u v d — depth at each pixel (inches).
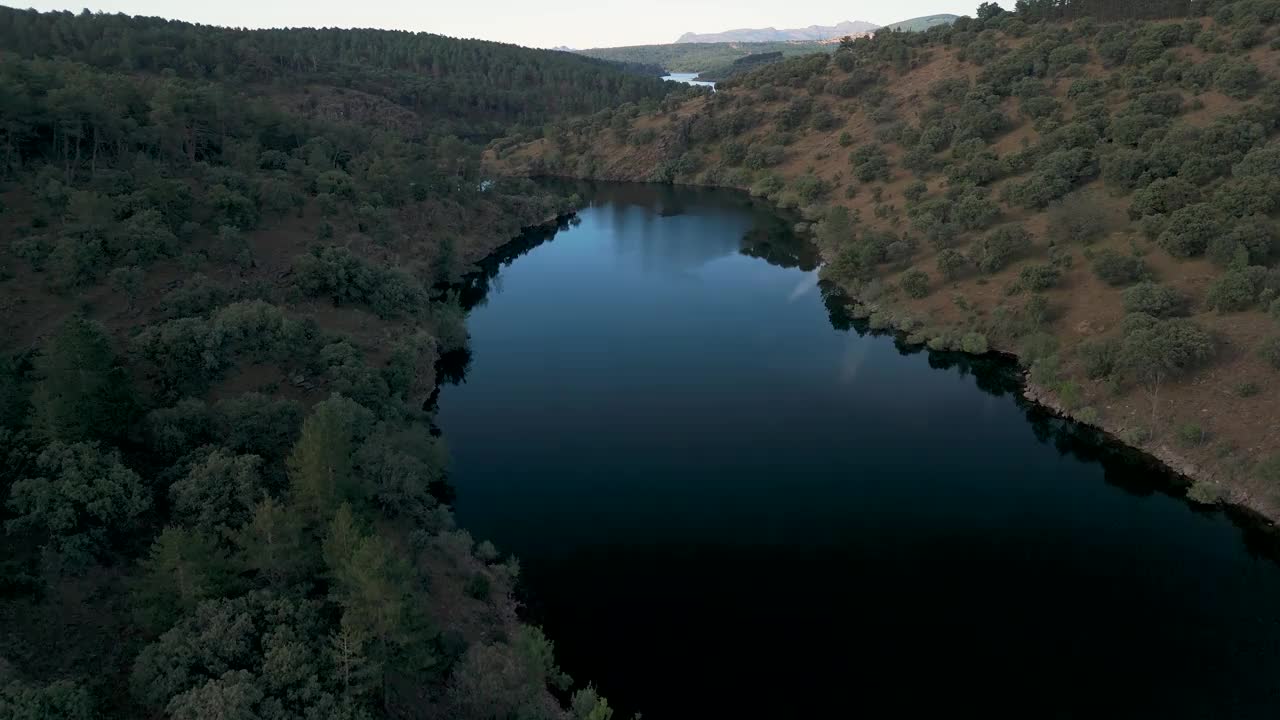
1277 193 3543.3
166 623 1413.6
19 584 1476.4
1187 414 2758.4
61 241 2847.0
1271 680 1772.9
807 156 7721.5
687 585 2124.8
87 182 3501.5
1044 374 3243.1
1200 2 6446.9
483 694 1475.1
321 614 1534.2
